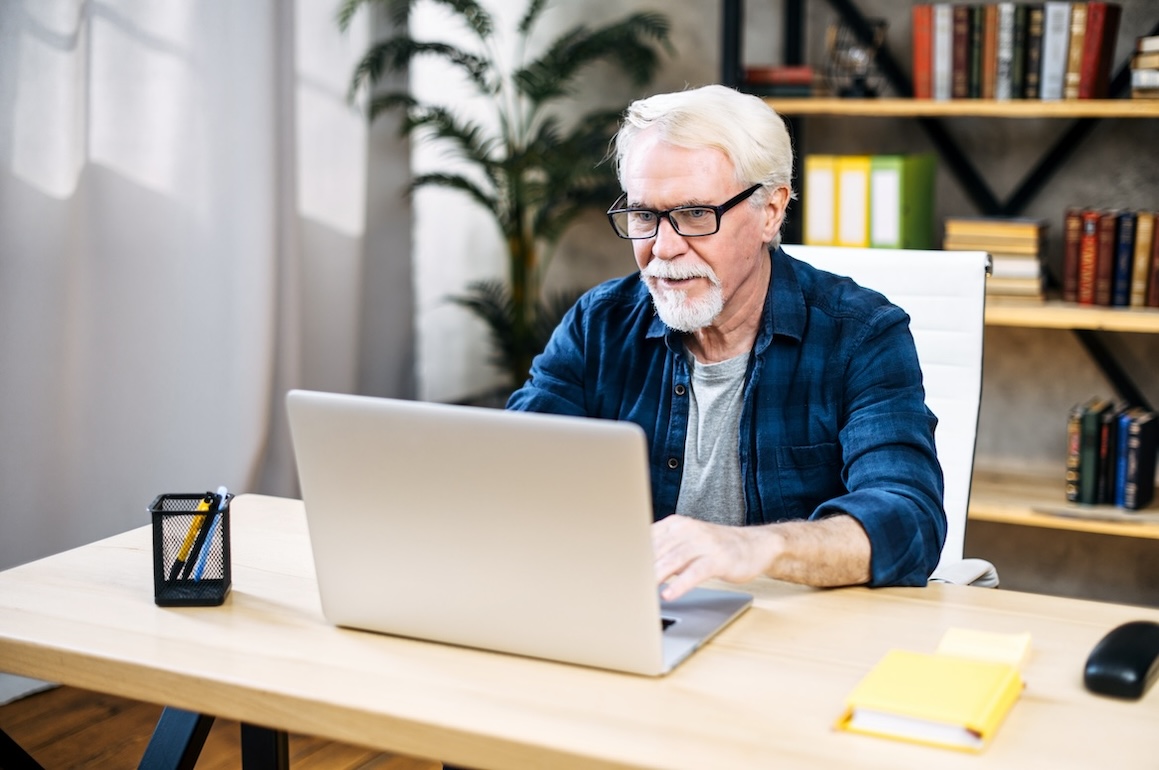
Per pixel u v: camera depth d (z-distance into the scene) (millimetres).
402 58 3363
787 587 1370
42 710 2531
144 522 2855
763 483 1679
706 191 1550
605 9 3617
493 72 3777
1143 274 2740
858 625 1256
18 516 2566
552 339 1887
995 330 3209
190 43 2832
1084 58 2750
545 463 1089
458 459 1128
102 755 2328
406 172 3684
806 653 1185
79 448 2709
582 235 3707
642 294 1800
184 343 2889
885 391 1606
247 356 2982
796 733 1021
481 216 3887
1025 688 1104
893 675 1068
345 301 3453
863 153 3268
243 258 2959
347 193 3422
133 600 1341
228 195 2932
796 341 1676
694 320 1600
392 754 2359
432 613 1206
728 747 997
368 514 1196
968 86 2873
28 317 2537
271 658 1185
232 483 2996
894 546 1354
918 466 1500
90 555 1497
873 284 1911
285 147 3102
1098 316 2703
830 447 1661
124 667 1183
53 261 2568
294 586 1386
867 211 2885
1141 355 3076
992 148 3148
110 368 2756
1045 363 3178
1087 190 3066
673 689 1105
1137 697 1079
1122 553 3139
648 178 1567
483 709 1070
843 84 3078
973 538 3266
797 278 1723
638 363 1783
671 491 1750
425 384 3898
